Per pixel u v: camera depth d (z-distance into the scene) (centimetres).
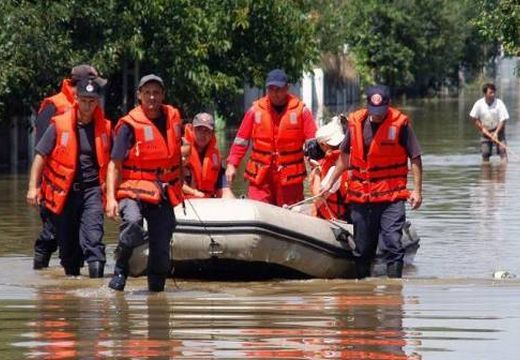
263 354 1548
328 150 2489
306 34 6281
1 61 4672
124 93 5734
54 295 2056
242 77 6169
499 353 1559
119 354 1552
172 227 2111
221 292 2105
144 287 2169
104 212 2292
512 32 4603
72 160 2262
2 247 2762
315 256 2286
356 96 12850
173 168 2094
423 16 13738
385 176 2308
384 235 2311
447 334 1675
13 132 5153
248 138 2545
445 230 3045
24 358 1534
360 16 12400
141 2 5344
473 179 4494
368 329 1712
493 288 2130
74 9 4994
